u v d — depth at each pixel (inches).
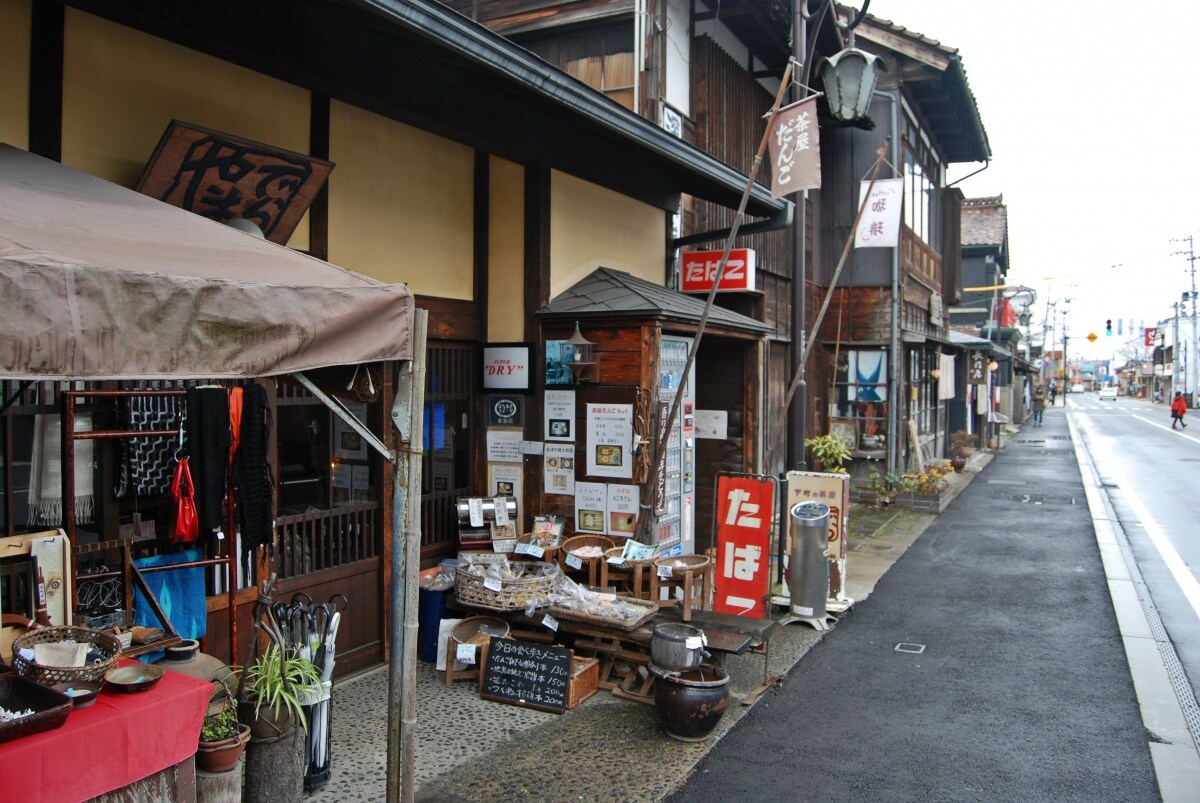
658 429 276.4
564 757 189.3
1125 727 210.2
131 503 181.9
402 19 176.6
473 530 275.3
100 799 115.8
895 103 604.4
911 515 550.0
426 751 191.2
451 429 284.8
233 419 168.4
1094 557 418.0
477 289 287.9
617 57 383.9
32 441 165.5
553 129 295.3
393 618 143.8
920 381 731.4
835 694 233.0
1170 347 3024.1
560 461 285.4
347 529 234.8
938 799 174.1
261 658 162.1
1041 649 272.2
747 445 390.6
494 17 410.3
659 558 264.5
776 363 514.3
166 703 123.0
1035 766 188.9
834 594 313.3
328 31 217.8
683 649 199.6
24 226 105.3
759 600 271.3
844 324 625.6
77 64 169.3
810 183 267.6
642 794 173.5
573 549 270.7
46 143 162.9
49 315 88.8
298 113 217.0
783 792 176.2
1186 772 185.8
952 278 836.6
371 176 240.1
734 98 460.4
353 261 234.4
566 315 280.1
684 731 195.6
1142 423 1747.0
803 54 313.7
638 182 350.6
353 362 121.3
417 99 246.5
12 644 134.1
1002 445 1172.5
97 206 128.2
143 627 164.7
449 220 273.3
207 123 194.2
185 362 100.7
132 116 179.3
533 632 236.4
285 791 153.0
